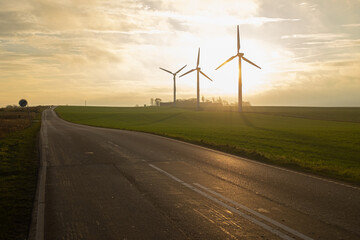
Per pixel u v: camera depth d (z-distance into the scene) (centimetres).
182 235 502
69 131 2969
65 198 723
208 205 666
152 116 8319
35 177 965
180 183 874
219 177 961
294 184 873
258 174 1017
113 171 1049
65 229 533
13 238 501
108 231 522
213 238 489
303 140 2655
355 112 9244
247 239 485
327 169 1152
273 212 619
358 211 627
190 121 6706
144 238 491
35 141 2038
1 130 3058
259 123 6000
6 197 735
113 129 3381
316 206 661
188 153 1517
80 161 1254
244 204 674
